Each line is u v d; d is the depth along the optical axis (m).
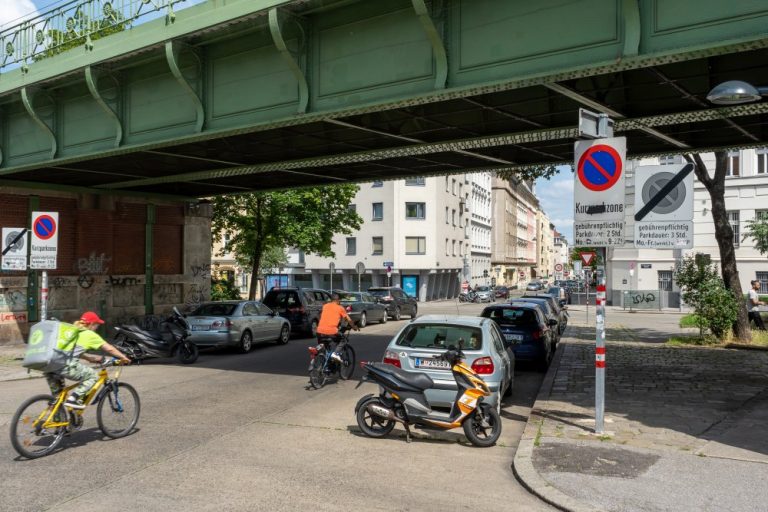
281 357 16.61
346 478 6.25
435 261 56.72
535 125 11.79
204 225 23.72
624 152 7.66
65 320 19.42
